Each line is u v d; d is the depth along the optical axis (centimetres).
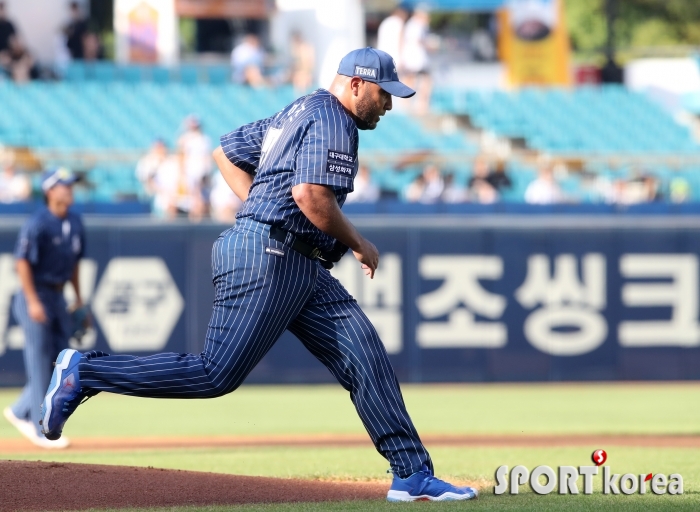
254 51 6912
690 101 7606
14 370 4119
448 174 5672
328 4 7094
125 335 4181
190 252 4225
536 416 3534
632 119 7244
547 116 7069
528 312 4406
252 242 1520
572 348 4416
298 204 1482
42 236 2652
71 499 1592
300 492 1714
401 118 6756
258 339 1524
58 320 2717
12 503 1560
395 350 4356
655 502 1609
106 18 9762
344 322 1606
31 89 6525
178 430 3225
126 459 2336
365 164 5944
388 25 6819
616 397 4144
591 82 8588
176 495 1641
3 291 4100
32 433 2692
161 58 7244
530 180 6100
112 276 4184
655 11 12050
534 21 8169
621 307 4428
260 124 1661
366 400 1605
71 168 5672
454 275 4381
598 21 11988
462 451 2506
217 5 7275
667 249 4434
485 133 6862
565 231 4422
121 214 4709
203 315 4225
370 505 1548
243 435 3064
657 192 6112
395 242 4356
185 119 6481
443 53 8119
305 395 4316
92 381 1505
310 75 6919
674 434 3008
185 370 1512
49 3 7181
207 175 5103
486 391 4378
